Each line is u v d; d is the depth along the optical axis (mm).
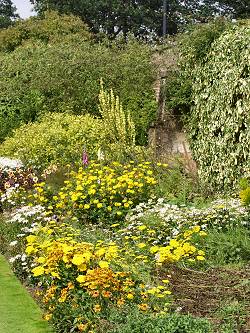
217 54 10859
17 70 16781
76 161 11289
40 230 6199
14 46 22469
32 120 14969
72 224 7277
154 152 11875
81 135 12125
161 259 5242
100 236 6613
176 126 12828
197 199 8680
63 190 8617
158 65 13867
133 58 14633
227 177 9969
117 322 4289
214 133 10641
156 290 4645
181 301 4840
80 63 15188
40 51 17516
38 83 15164
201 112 11422
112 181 8078
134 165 9945
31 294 5656
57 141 12055
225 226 6801
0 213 8602
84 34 22078
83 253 4867
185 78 12703
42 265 4973
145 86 13758
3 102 15344
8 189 8859
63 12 34375
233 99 9883
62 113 14078
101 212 7801
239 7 32344
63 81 14914
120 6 34219
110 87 14539
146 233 6719
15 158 11906
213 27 11758
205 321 4039
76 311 4562
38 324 4918
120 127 12141
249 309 4598
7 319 5031
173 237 6516
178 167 10328
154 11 35469
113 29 35375
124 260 5336
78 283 4758
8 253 6762
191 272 5520
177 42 13703
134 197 8180
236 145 9758
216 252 6168
